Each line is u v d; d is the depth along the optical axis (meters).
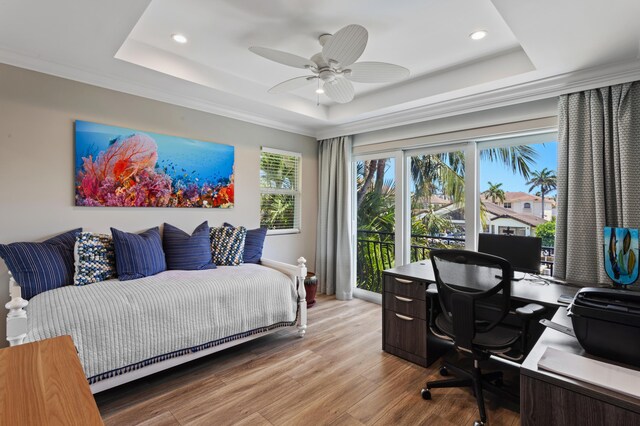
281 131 4.25
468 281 1.97
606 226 2.38
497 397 2.11
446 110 3.34
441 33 2.32
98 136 2.75
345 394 2.13
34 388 0.76
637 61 2.22
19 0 1.71
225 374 2.38
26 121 2.43
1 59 2.30
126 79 2.78
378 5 2.00
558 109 2.65
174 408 1.97
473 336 1.90
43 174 2.50
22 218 2.42
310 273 4.34
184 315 2.26
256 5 2.02
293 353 2.72
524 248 2.34
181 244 3.03
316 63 2.23
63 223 2.59
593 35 1.95
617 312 1.10
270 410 1.96
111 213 2.84
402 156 3.95
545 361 1.11
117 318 1.98
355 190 4.55
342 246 4.37
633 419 0.88
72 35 2.07
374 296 4.24
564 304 1.84
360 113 3.72
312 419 1.88
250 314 2.64
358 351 2.77
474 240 3.35
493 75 2.69
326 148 4.59
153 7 2.04
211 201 3.50
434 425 1.83
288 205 4.40
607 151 2.41
